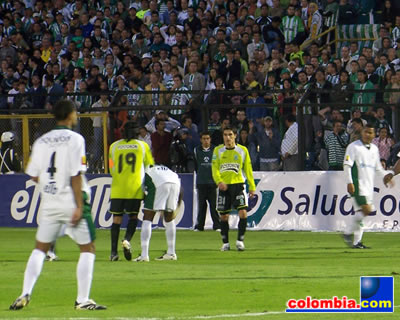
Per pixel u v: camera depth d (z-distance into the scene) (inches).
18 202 2608.3
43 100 2844.5
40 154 1071.0
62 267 1531.7
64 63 3280.0
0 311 1062.4
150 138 2513.5
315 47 2942.9
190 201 2474.2
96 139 2529.5
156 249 1921.8
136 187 1646.2
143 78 2972.4
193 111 2544.3
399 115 2357.3
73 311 1064.2
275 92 2386.8
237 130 2490.2
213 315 1032.2
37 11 3656.5
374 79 2588.6
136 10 3491.6
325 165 2427.4
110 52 3262.8
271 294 1200.2
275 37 3058.6
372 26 3122.5
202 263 1611.7
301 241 2089.1
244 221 1867.6
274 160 2472.9
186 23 3218.5
